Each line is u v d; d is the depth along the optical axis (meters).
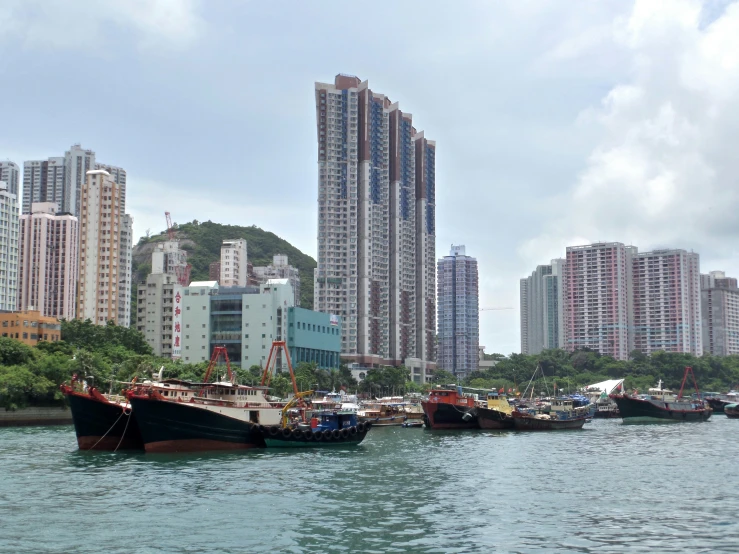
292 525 66.50
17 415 181.50
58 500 76.81
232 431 121.38
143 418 112.56
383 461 111.81
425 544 60.62
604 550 59.06
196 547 59.22
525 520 69.25
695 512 73.19
